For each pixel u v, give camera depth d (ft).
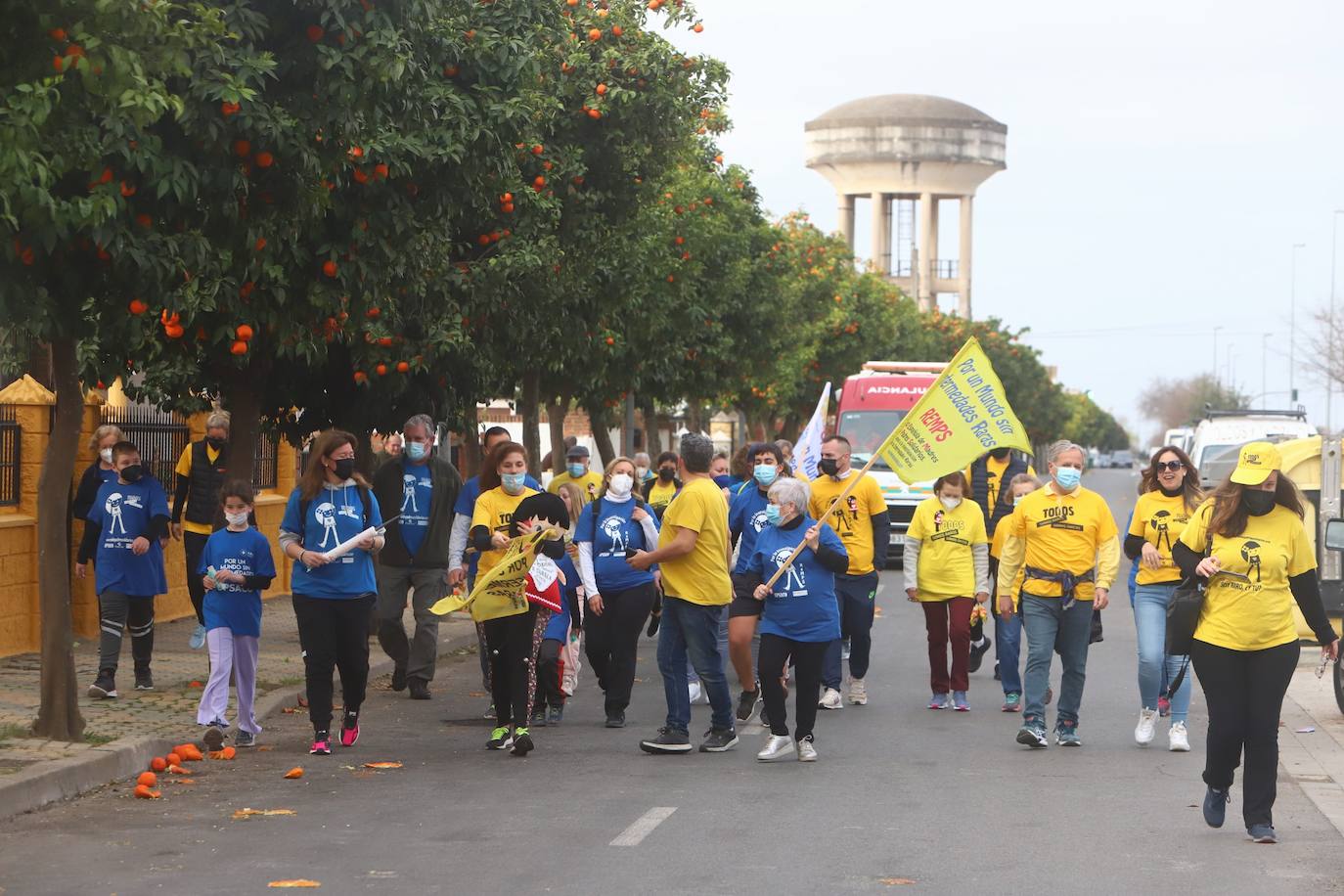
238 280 44.37
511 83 52.80
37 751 35.19
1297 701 50.14
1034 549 40.52
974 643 53.11
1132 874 26.99
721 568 39.34
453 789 34.27
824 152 341.41
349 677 39.52
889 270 342.03
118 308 38.24
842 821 31.17
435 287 56.13
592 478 55.42
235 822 30.73
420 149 46.73
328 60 40.81
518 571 38.65
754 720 45.06
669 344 96.27
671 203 89.76
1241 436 104.83
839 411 111.75
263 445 79.66
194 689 47.01
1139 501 40.88
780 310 127.65
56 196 36.14
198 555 54.85
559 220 68.13
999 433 43.52
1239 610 29.43
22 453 55.42
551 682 44.19
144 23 32.48
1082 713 46.91
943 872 27.02
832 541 38.24
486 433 48.19
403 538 48.96
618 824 30.68
